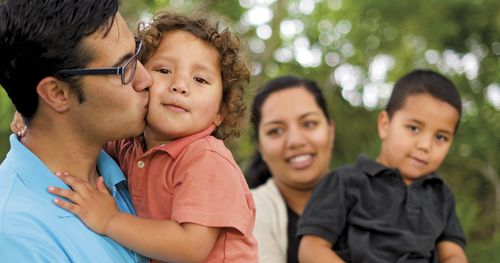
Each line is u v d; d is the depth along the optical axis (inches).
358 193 130.6
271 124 147.3
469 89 344.8
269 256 137.0
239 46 102.3
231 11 319.9
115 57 80.9
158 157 92.9
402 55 368.8
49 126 82.7
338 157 347.3
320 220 127.8
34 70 78.8
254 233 138.6
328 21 369.4
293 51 358.9
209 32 97.1
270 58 329.4
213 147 92.2
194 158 90.5
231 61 99.2
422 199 131.8
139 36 94.5
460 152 328.8
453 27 340.2
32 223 74.9
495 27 336.8
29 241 73.2
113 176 89.1
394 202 129.6
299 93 148.0
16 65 79.0
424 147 131.3
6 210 74.5
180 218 85.5
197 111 92.8
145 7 261.3
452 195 138.7
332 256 122.9
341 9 369.7
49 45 77.9
